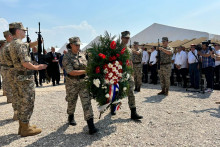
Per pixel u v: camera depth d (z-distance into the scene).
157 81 11.66
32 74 3.59
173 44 11.92
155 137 3.38
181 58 9.20
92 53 3.66
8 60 3.77
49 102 6.50
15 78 3.49
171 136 3.40
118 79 3.65
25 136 3.58
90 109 3.60
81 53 4.02
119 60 3.78
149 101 6.23
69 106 3.99
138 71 7.91
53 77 10.80
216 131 3.58
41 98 7.23
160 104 5.78
